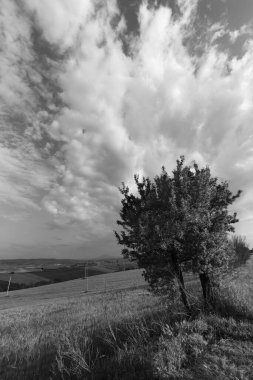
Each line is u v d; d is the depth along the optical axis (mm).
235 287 9492
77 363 6430
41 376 6523
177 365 5352
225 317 7656
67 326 12297
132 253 9789
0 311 33906
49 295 49469
